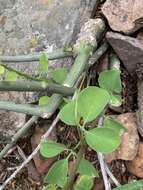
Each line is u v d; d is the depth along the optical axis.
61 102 0.36
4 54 0.43
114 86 0.35
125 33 0.39
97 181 0.39
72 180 0.25
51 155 0.27
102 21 0.41
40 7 0.43
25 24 0.43
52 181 0.27
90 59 0.40
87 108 0.22
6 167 0.42
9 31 0.43
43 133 0.41
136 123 0.39
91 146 0.22
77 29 0.42
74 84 0.36
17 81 0.30
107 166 0.38
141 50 0.38
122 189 0.29
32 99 0.41
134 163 0.38
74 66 0.37
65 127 0.41
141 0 0.39
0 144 0.42
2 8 0.44
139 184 0.29
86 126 0.38
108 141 0.22
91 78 0.41
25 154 0.42
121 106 0.40
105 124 0.32
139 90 0.39
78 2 0.43
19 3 0.44
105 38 0.41
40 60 0.33
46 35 0.42
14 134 0.41
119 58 0.41
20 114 0.41
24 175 0.42
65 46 0.40
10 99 0.41
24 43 0.42
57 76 0.38
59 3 0.43
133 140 0.38
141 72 0.39
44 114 0.34
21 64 0.42
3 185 0.40
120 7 0.39
